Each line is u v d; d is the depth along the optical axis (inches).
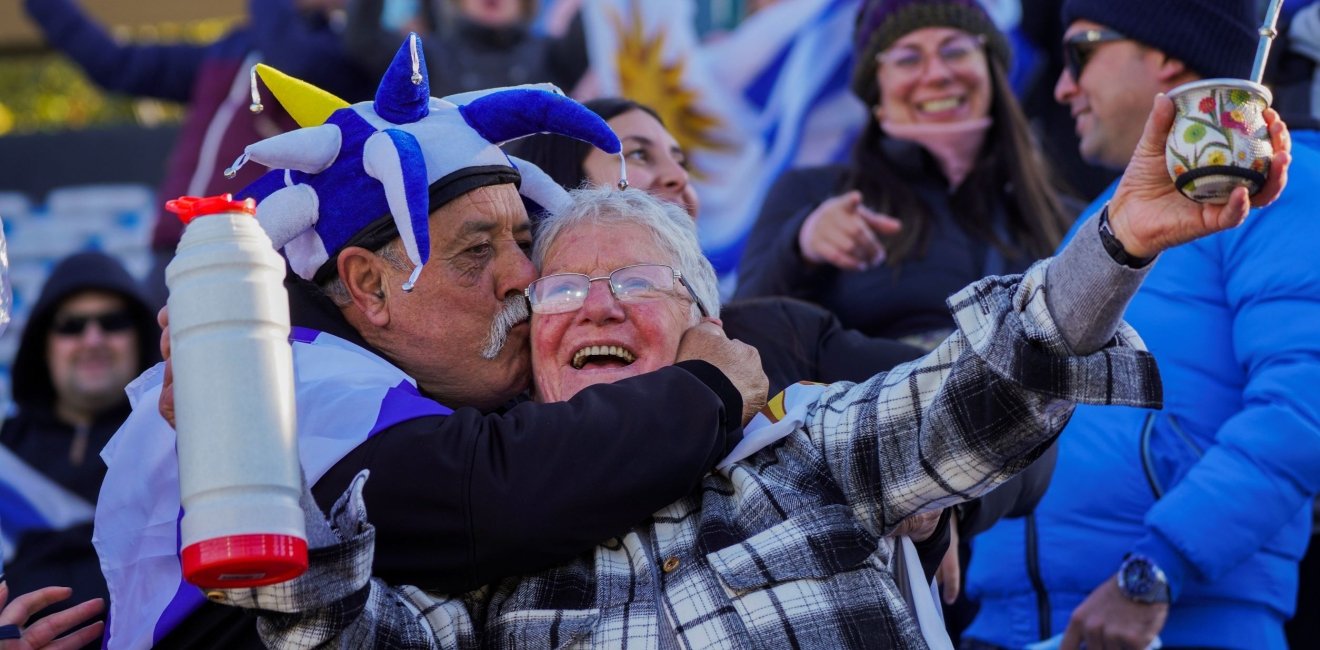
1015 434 297.4
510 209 352.5
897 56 547.2
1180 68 510.6
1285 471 431.8
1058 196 584.7
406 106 350.3
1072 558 460.1
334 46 735.1
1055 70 658.2
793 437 331.0
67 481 607.5
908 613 313.7
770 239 548.1
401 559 311.7
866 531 318.3
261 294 256.2
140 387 350.6
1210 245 465.7
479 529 306.3
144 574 328.2
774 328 432.5
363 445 314.7
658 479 308.3
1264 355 443.8
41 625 354.6
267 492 249.0
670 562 315.9
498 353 350.3
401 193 332.5
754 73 700.0
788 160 691.4
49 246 868.6
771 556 310.3
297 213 342.0
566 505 305.4
